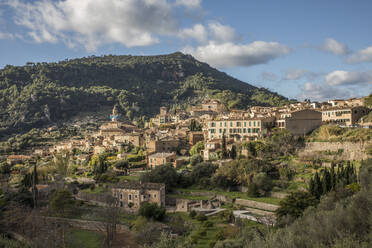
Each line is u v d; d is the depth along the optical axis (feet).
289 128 510.99
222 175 423.23
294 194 303.27
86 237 323.98
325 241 132.67
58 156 614.75
